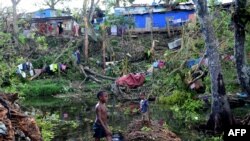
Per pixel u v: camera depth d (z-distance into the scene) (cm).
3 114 725
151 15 4059
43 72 3234
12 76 2072
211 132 1441
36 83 2958
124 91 2519
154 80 2520
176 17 4081
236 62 1520
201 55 2475
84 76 3186
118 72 3134
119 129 1454
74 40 3778
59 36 3934
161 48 3722
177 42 3472
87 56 3525
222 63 2259
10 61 2448
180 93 2122
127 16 4112
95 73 3145
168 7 4072
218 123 1466
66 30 4069
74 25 3947
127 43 3791
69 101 2444
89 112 1980
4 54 2436
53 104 2311
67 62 3303
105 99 1139
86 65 3431
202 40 2547
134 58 3478
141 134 1208
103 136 1131
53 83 2995
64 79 3150
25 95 2653
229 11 2405
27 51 3300
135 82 2477
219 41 2395
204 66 2172
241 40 1497
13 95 900
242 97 1883
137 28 4128
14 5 3356
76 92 2797
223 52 2314
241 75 1509
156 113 1856
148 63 3344
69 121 1689
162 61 2662
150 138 1175
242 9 1459
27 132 785
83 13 3644
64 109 2102
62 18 4072
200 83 2127
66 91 2816
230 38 2297
